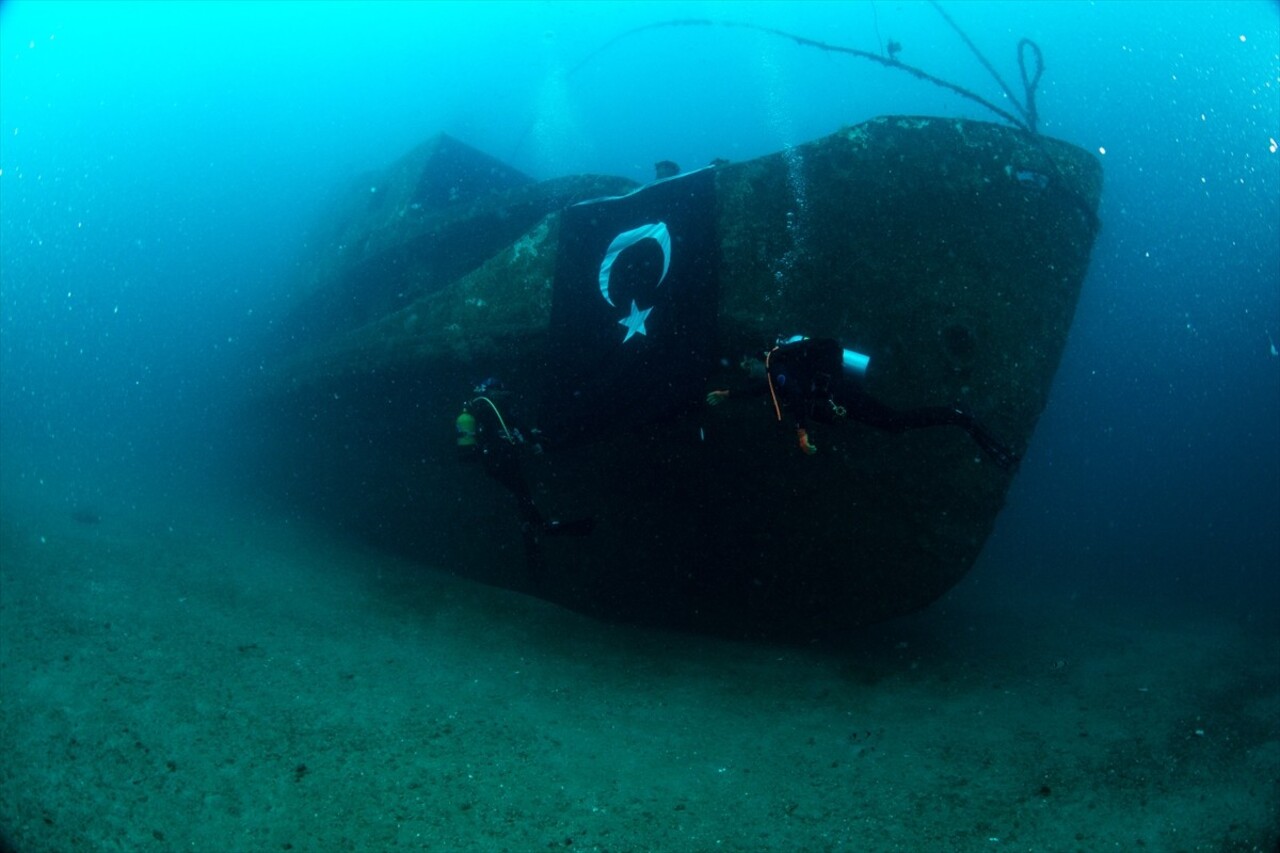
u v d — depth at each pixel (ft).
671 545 19.97
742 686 17.25
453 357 21.31
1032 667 19.17
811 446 14.48
